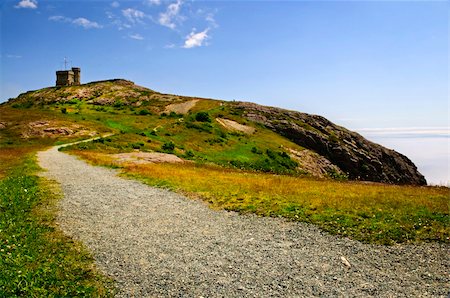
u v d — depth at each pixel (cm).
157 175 2853
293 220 1524
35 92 17962
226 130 9838
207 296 876
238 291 902
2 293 834
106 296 867
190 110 12706
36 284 898
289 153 9219
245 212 1666
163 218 1591
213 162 6412
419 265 1052
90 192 2186
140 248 1202
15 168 3394
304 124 12025
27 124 8062
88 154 4806
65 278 952
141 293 888
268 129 11269
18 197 1902
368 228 1378
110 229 1420
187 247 1216
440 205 1744
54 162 3912
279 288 916
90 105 14400
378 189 2400
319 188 2333
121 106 14050
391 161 12144
